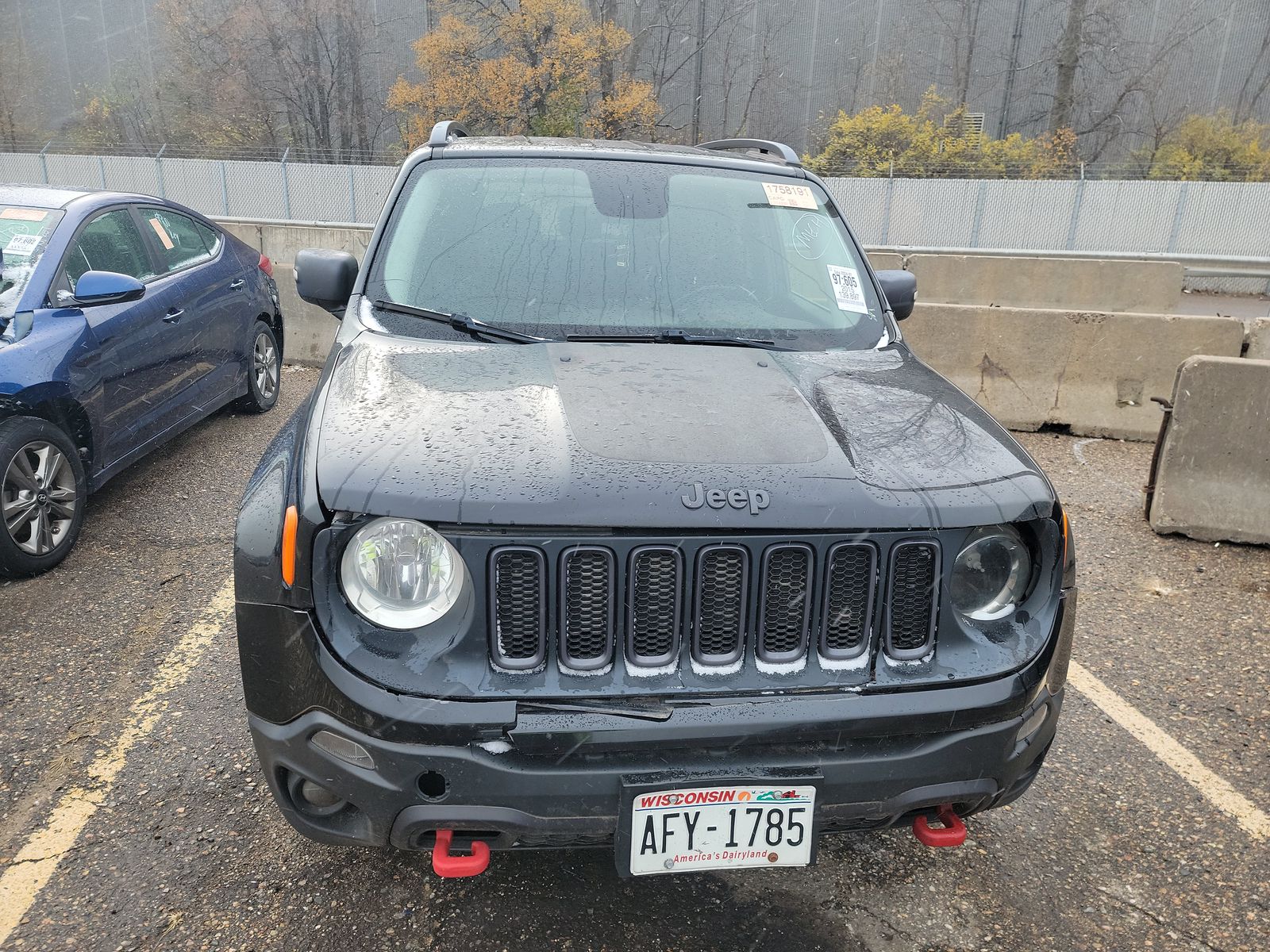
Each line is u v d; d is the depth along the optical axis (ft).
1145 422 23.16
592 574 6.12
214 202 113.70
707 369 8.11
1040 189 90.33
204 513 16.62
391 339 8.57
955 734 6.42
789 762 6.19
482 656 6.06
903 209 92.99
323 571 6.09
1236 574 15.58
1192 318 22.82
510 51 154.30
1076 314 23.27
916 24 168.96
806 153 169.17
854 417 7.38
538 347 8.47
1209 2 151.43
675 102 175.42
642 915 7.88
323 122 174.70
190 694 11.02
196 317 18.42
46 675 11.34
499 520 5.92
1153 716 11.34
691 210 10.32
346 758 6.09
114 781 9.42
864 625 6.45
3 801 9.09
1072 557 7.11
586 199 10.24
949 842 6.88
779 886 8.30
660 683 6.14
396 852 8.50
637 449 6.52
